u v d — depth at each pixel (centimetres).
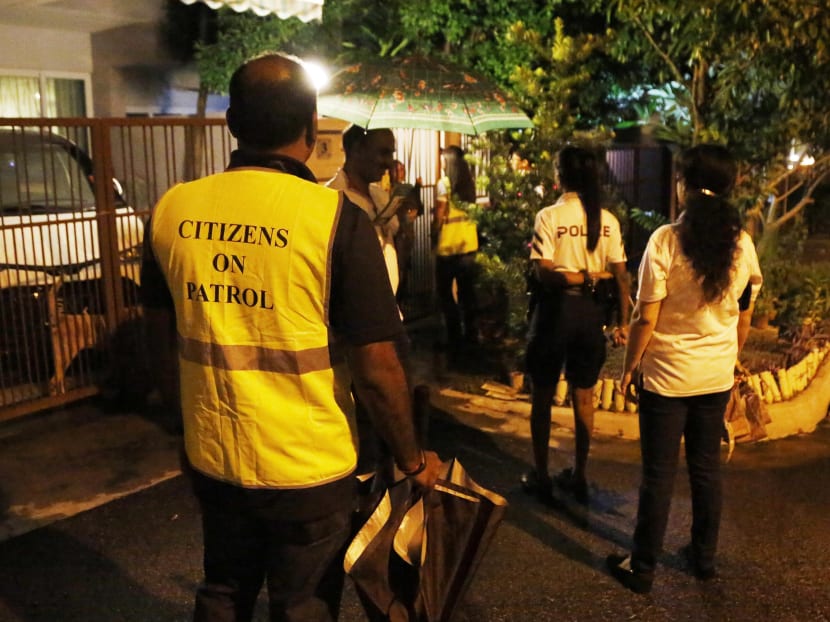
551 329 459
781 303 766
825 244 1200
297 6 700
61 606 376
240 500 233
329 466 231
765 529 449
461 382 681
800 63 637
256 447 227
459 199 751
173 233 235
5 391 577
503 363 716
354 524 250
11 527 446
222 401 229
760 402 537
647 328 369
